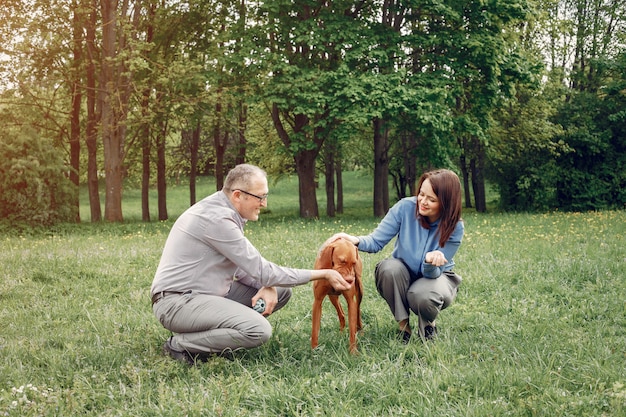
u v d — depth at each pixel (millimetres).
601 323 5344
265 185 4309
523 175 26391
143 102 20672
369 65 19859
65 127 23828
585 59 27750
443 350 4250
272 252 9719
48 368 4016
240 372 3883
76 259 9062
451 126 18875
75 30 20469
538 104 24953
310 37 18375
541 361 3957
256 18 20125
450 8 19062
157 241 11898
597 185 26047
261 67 18859
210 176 53344
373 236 4766
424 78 19344
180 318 4160
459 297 6426
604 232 12664
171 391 3512
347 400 3369
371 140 27812
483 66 20531
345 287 4133
